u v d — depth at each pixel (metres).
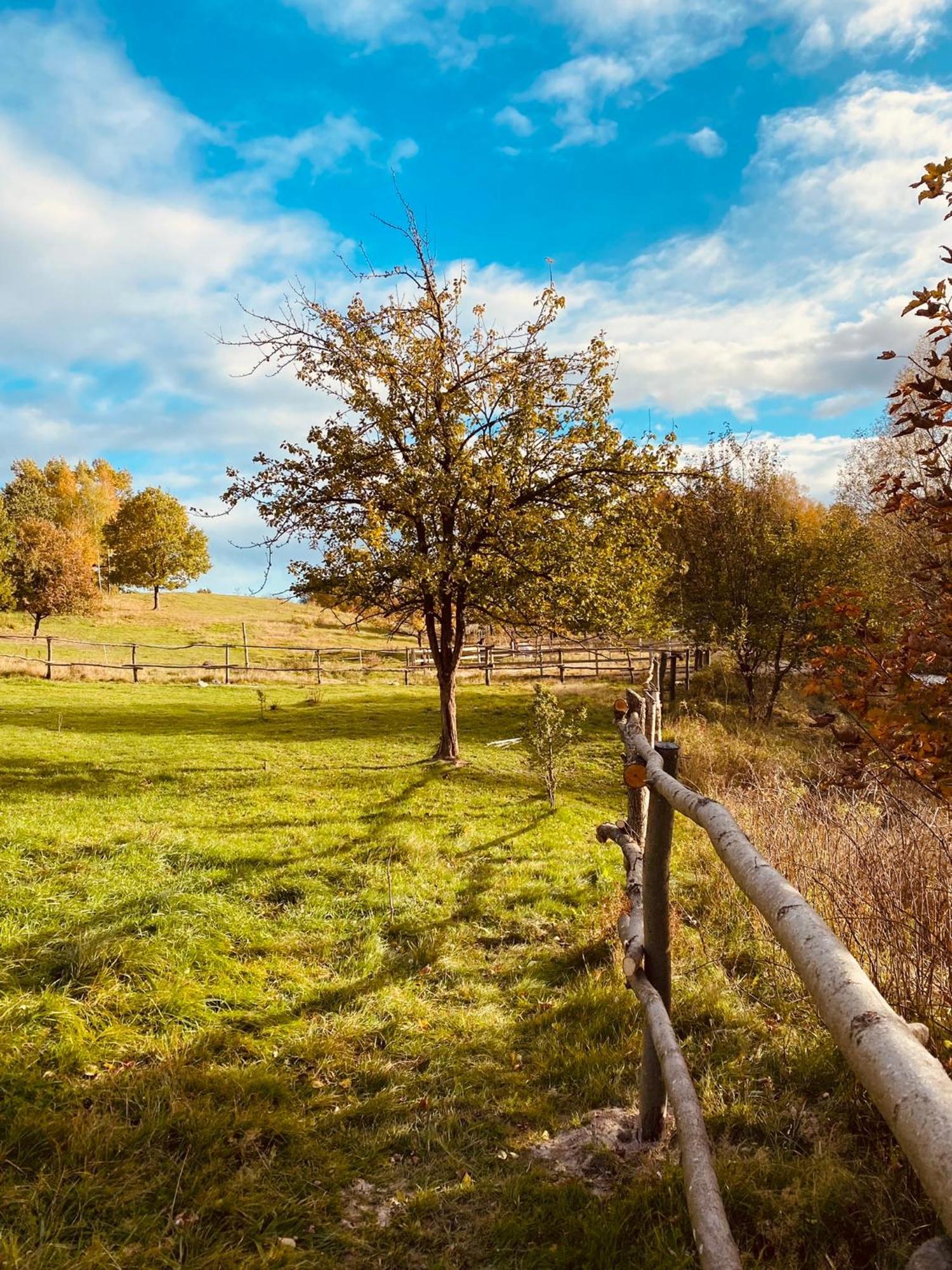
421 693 26.70
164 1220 3.02
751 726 18.47
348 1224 3.15
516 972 5.81
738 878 1.75
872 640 3.40
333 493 13.60
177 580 60.44
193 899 6.18
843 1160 3.32
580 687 26.03
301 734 17.88
